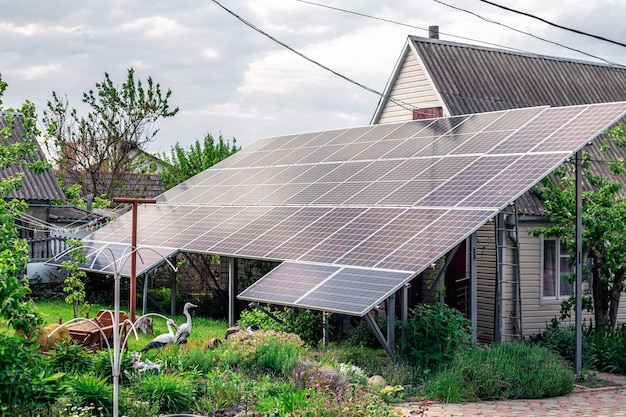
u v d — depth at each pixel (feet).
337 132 90.48
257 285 58.65
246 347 50.21
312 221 67.51
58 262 84.89
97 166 143.95
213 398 41.83
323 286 54.39
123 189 146.72
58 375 37.42
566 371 51.90
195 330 67.62
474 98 87.04
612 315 66.59
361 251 57.72
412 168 69.05
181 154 134.62
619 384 55.98
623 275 65.62
